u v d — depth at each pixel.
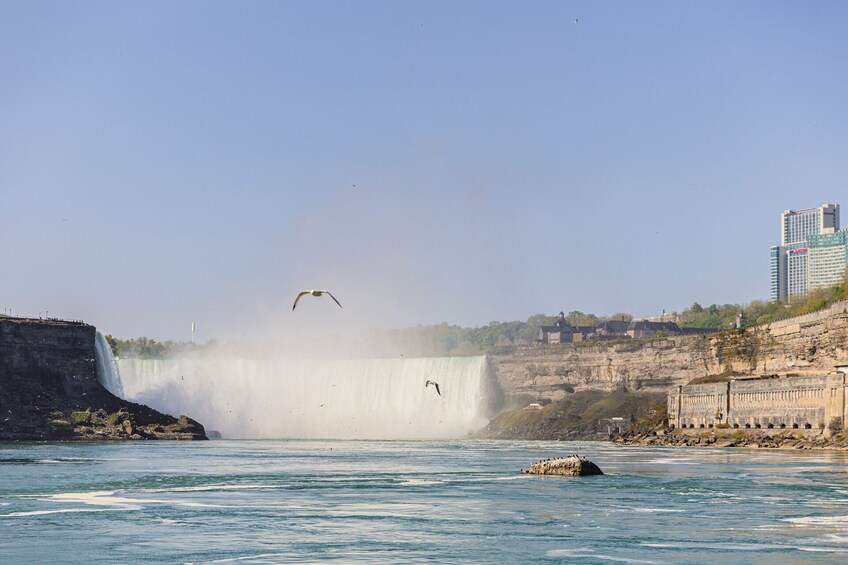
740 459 146.62
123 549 69.94
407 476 118.44
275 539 73.50
